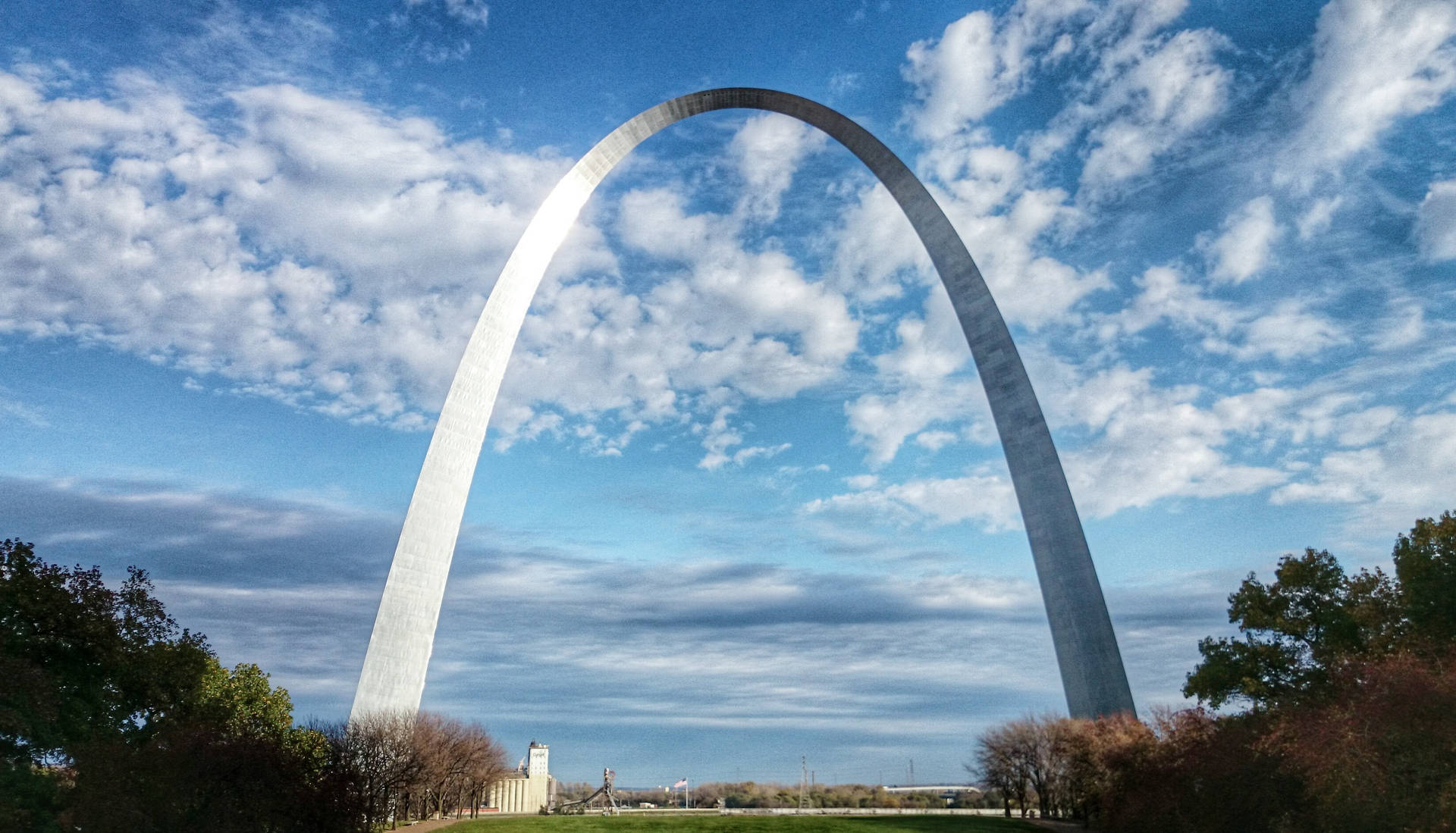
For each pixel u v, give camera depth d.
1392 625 30.66
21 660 24.38
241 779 28.17
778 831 39.69
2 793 23.34
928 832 39.25
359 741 44.19
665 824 42.03
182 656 30.02
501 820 44.09
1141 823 34.84
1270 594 36.22
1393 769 24.23
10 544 27.59
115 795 24.50
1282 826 28.39
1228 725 33.75
